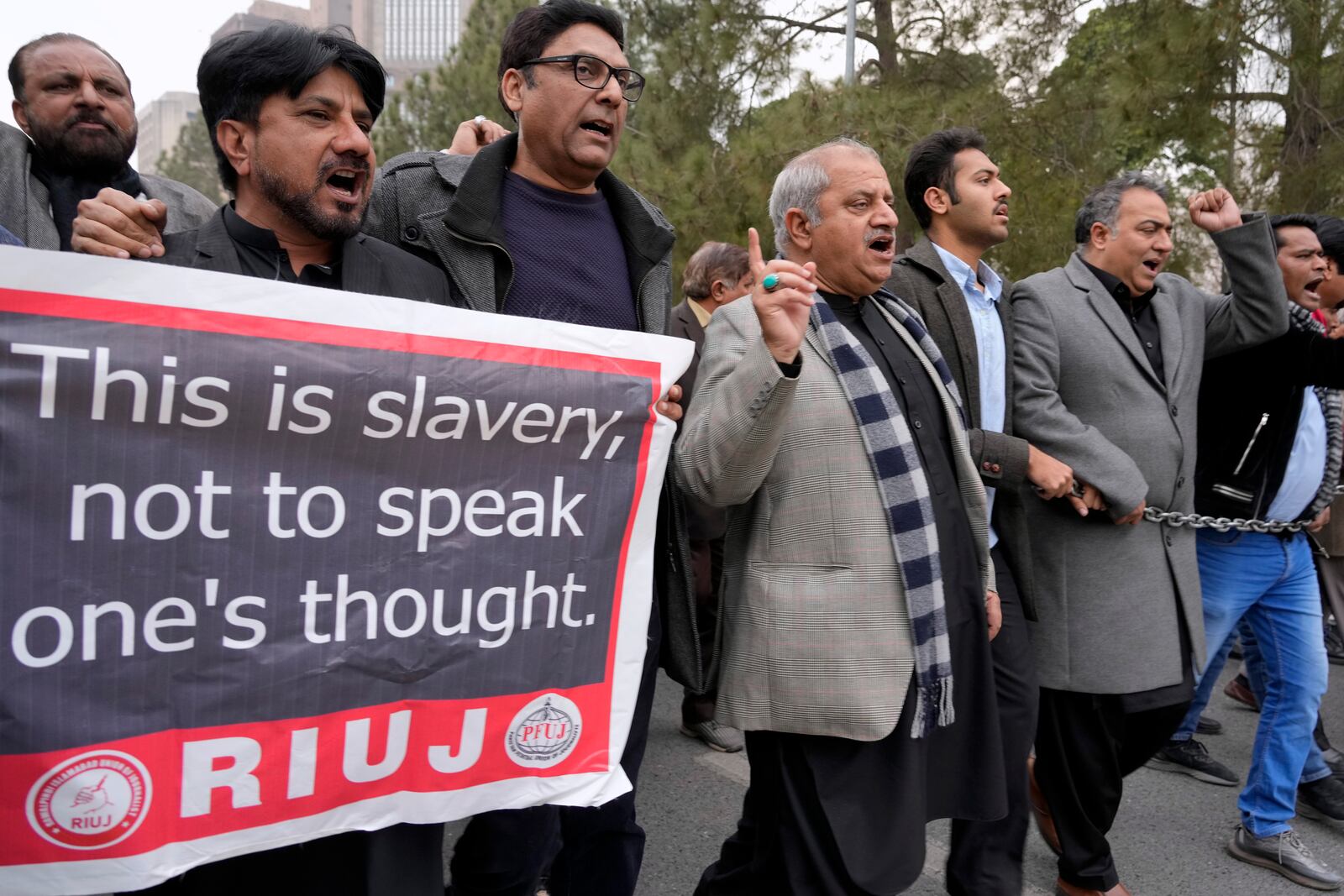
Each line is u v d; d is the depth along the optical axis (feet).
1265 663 10.25
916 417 7.31
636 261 7.20
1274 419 9.89
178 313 4.56
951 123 27.66
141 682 4.52
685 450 6.67
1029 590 8.38
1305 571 10.16
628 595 5.89
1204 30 23.16
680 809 11.01
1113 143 28.25
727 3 34.37
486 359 5.28
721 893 7.39
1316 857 10.25
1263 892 9.51
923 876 9.61
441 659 5.25
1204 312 9.91
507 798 5.51
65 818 4.38
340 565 4.96
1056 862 9.98
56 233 7.72
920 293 8.64
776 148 28.30
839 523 6.74
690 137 34.53
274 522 4.79
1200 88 23.75
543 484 5.53
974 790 7.29
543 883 8.55
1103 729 8.77
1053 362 8.99
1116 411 8.95
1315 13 23.02
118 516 4.46
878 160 7.41
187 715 4.62
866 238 7.14
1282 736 9.95
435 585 5.22
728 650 7.11
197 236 5.29
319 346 4.86
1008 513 8.35
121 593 4.47
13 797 4.30
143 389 4.48
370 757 5.08
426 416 5.12
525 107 6.73
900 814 6.70
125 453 4.47
